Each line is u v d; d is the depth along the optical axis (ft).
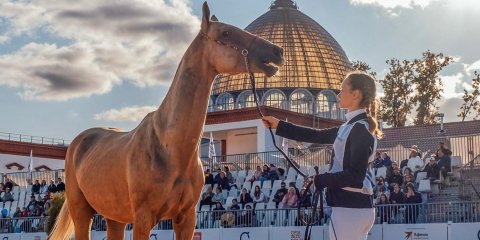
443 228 76.38
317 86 269.85
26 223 112.68
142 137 33.81
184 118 32.48
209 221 96.48
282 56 31.12
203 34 32.22
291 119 206.39
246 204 101.24
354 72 25.59
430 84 265.75
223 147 209.15
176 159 32.73
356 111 24.93
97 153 36.91
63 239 41.65
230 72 31.78
